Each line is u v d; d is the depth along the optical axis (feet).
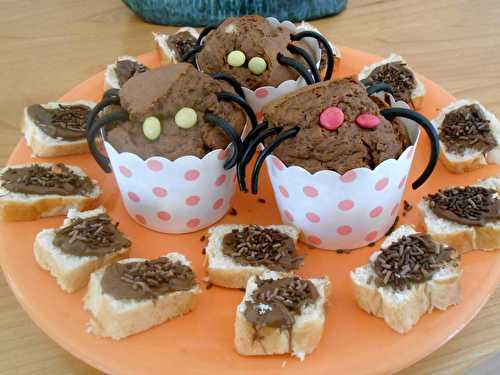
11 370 0.94
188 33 1.53
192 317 0.94
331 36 1.74
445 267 0.93
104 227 1.02
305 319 0.86
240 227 1.05
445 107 1.31
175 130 1.00
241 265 0.98
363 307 0.93
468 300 0.94
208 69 1.22
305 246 1.08
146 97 1.00
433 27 1.77
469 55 1.65
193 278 0.95
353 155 0.96
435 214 1.05
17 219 1.10
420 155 1.24
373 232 1.06
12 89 1.55
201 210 1.09
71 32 1.77
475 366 0.95
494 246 1.02
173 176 1.02
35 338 0.99
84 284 0.98
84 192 1.13
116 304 0.89
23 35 1.75
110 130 1.05
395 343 0.89
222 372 0.85
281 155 0.98
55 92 1.54
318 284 0.94
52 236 1.01
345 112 0.97
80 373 0.94
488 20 1.79
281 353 0.87
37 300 0.96
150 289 0.90
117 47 1.70
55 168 1.17
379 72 1.38
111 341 0.89
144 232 1.12
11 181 1.11
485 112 1.25
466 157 1.17
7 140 1.39
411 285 0.90
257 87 1.21
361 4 1.89
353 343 0.89
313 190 0.98
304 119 0.97
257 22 1.24
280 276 0.96
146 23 1.81
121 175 1.06
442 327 0.90
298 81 1.22
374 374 0.86
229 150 1.03
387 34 1.74
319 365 0.86
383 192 1.00
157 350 0.89
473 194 1.06
